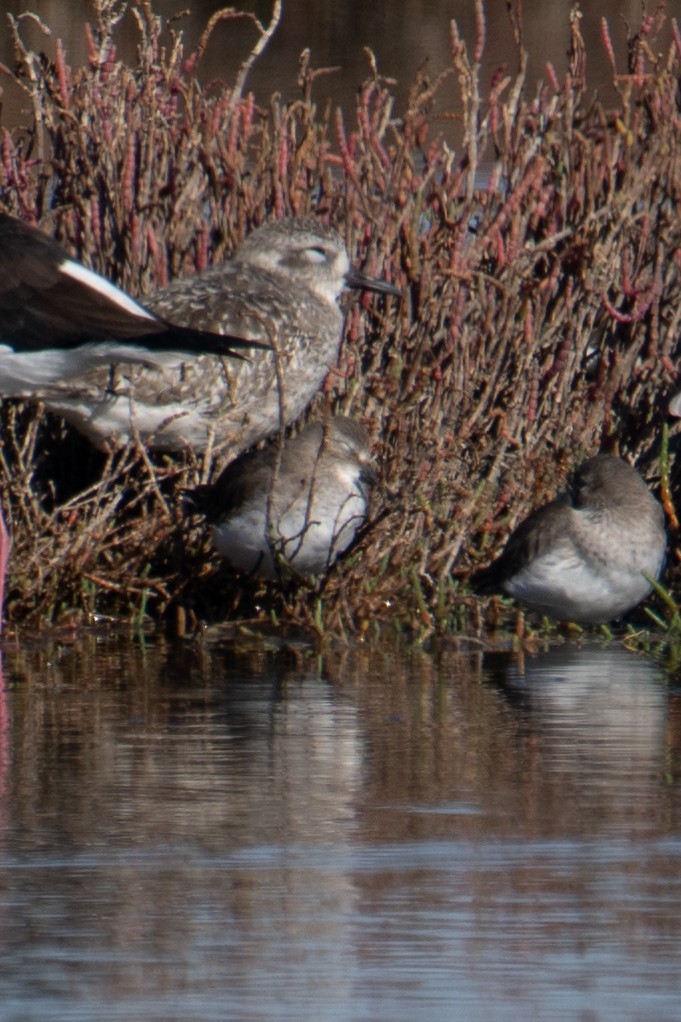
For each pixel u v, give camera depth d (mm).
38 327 11250
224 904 6961
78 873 7297
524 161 13570
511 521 13016
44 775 8711
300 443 12438
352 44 29703
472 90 13508
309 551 12367
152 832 7809
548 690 10648
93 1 14555
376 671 11227
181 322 12586
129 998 6102
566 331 13430
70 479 13594
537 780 8609
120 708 10164
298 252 13359
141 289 13531
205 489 12500
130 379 12164
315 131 14555
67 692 10594
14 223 11570
